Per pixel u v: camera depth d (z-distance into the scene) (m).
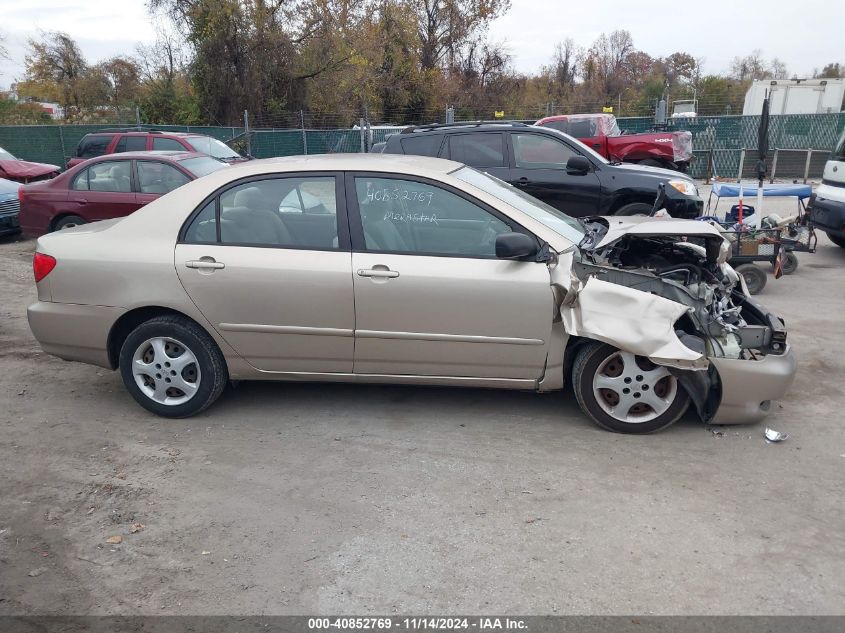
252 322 4.46
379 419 4.68
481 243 4.36
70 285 4.61
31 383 5.39
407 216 4.41
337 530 3.45
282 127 30.19
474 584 3.04
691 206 8.51
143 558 3.26
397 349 4.42
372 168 4.47
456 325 4.32
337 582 3.07
